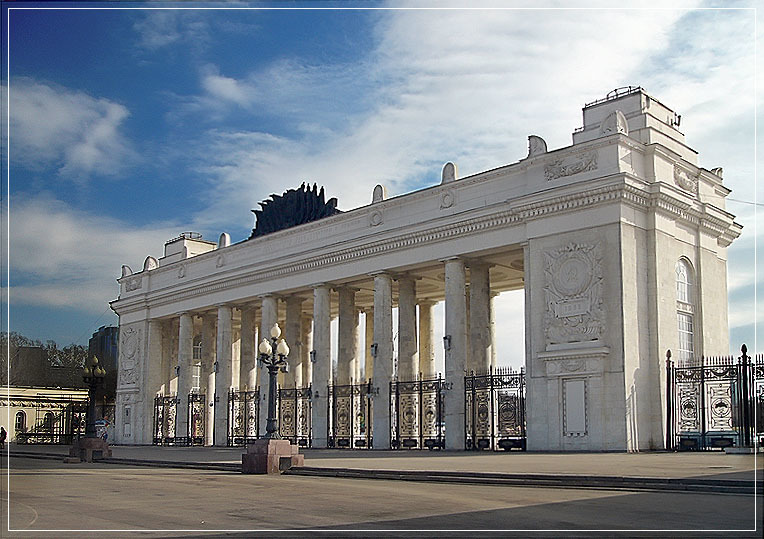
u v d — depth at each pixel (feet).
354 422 215.10
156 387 291.17
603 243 153.58
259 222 257.34
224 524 59.82
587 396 151.23
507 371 171.22
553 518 59.06
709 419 148.56
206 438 269.64
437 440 185.88
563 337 156.25
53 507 72.64
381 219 205.57
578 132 168.45
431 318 249.14
